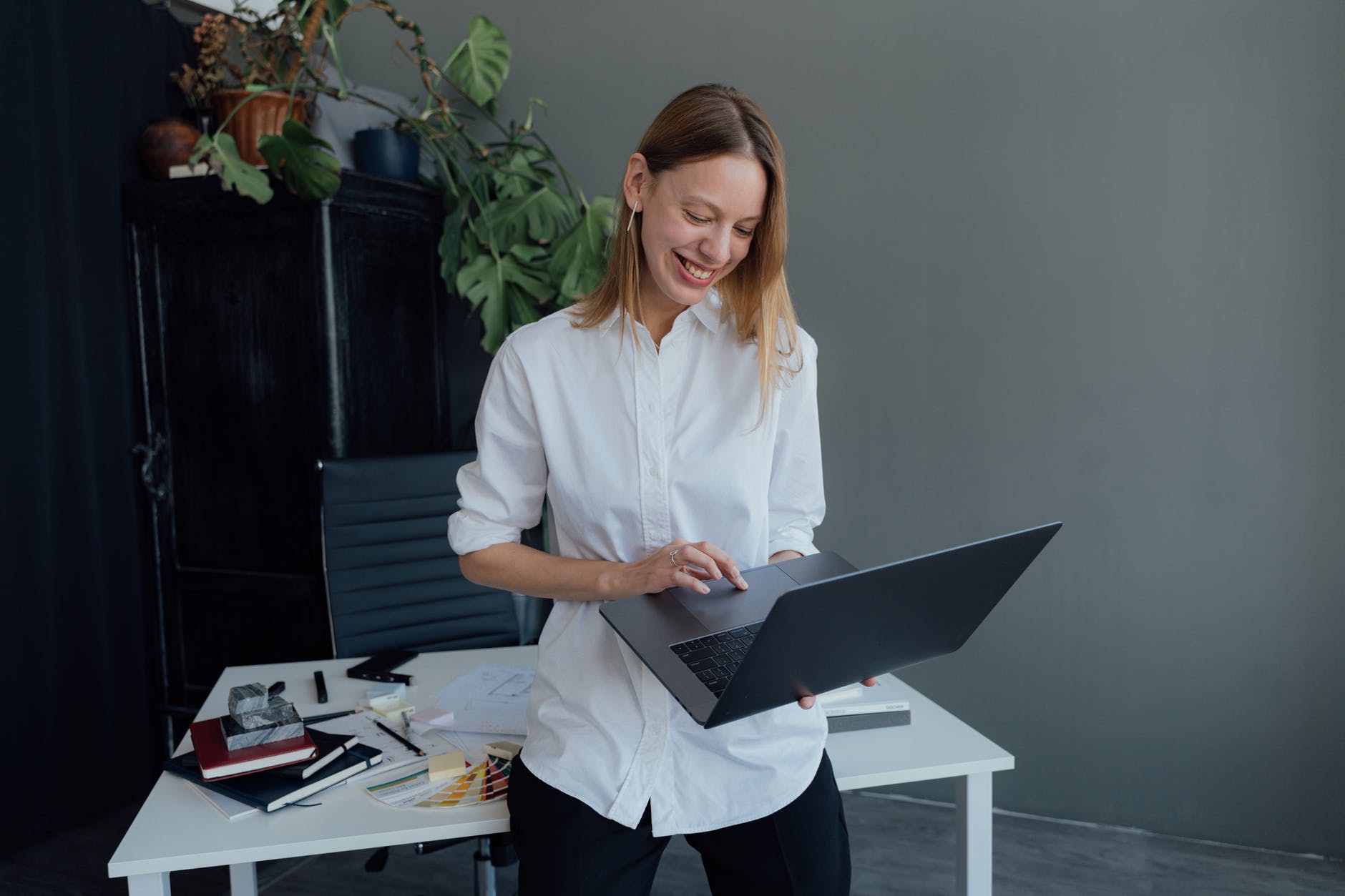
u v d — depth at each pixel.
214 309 2.85
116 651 2.95
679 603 1.27
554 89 3.07
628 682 1.30
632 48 2.97
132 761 3.01
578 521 1.35
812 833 1.30
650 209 1.22
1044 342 2.65
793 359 1.37
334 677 1.92
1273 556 2.49
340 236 2.71
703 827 1.27
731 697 1.03
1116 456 2.61
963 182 2.68
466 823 1.33
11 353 2.58
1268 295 2.44
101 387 2.88
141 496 3.02
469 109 3.16
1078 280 2.60
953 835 2.69
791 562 1.37
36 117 2.64
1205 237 2.48
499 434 1.35
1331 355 2.40
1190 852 2.57
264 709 1.46
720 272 1.24
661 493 1.32
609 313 1.32
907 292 2.77
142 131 2.99
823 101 2.80
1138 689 2.65
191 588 2.99
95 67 2.82
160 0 3.08
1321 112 2.36
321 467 2.30
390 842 1.31
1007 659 2.76
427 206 3.03
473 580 1.38
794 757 1.31
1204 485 2.54
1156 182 2.51
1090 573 2.66
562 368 1.32
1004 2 2.60
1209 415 2.52
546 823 1.27
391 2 3.21
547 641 1.37
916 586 1.08
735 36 2.87
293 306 2.73
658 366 1.30
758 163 1.17
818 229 2.84
